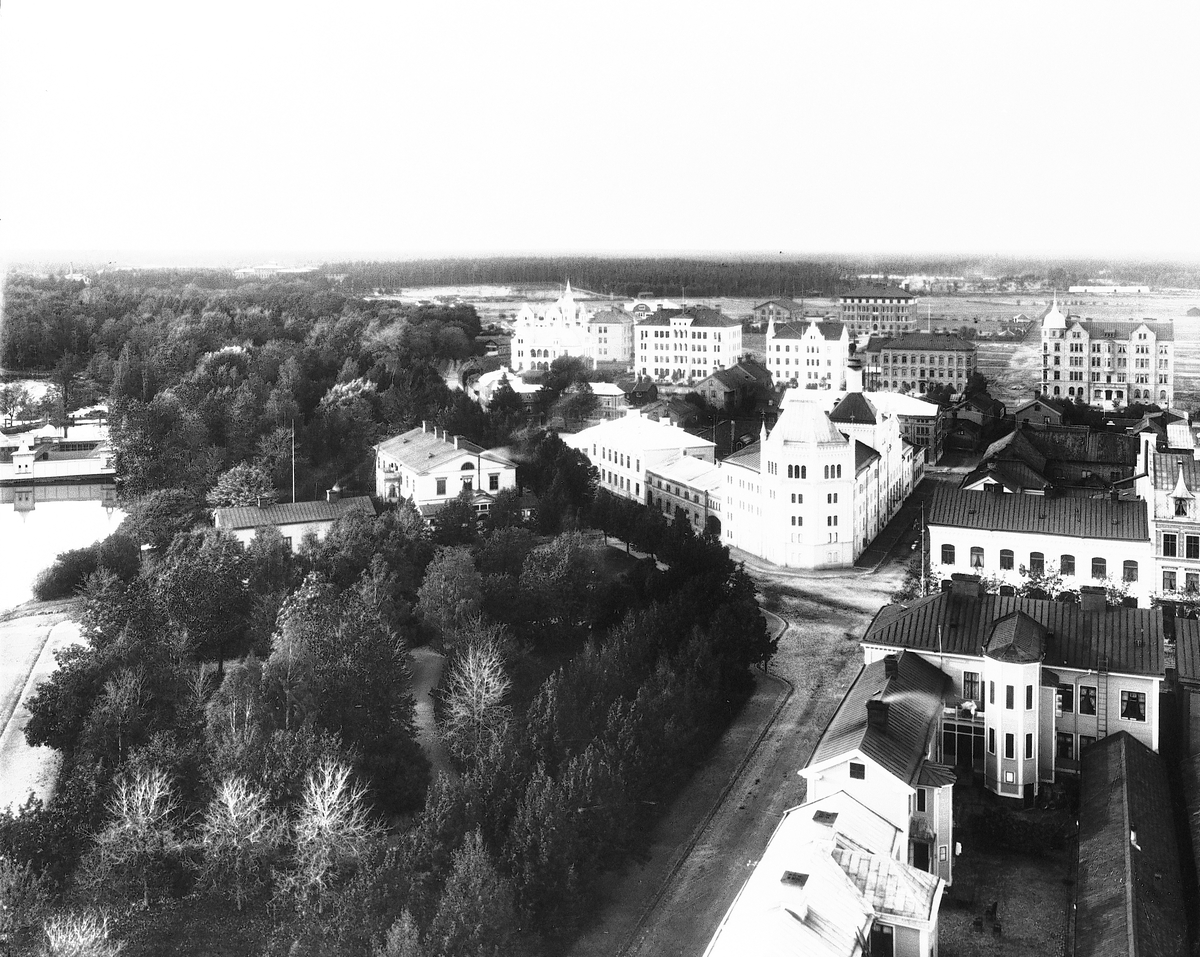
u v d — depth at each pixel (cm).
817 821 8575
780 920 7250
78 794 9631
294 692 10650
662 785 10756
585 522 18412
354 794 9344
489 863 8469
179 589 13000
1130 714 10331
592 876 9144
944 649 10750
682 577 14275
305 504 17725
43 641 14862
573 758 9731
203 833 9388
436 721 11669
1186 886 8394
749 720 12519
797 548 18750
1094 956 7412
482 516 17438
